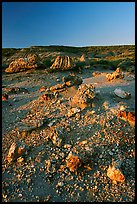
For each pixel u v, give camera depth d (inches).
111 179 242.4
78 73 770.2
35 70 824.9
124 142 280.8
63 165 259.6
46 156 273.9
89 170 252.4
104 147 274.7
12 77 762.8
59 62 786.8
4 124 349.7
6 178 252.7
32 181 247.0
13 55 1412.4
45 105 377.7
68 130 302.2
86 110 331.9
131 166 255.3
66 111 340.5
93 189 234.4
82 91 350.3
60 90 403.9
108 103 337.1
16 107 405.7
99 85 422.3
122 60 997.2
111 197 226.5
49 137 296.7
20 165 267.3
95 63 951.0
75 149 273.9
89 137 289.7
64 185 239.5
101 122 306.3
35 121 330.3
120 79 454.3
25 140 302.0
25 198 229.6
